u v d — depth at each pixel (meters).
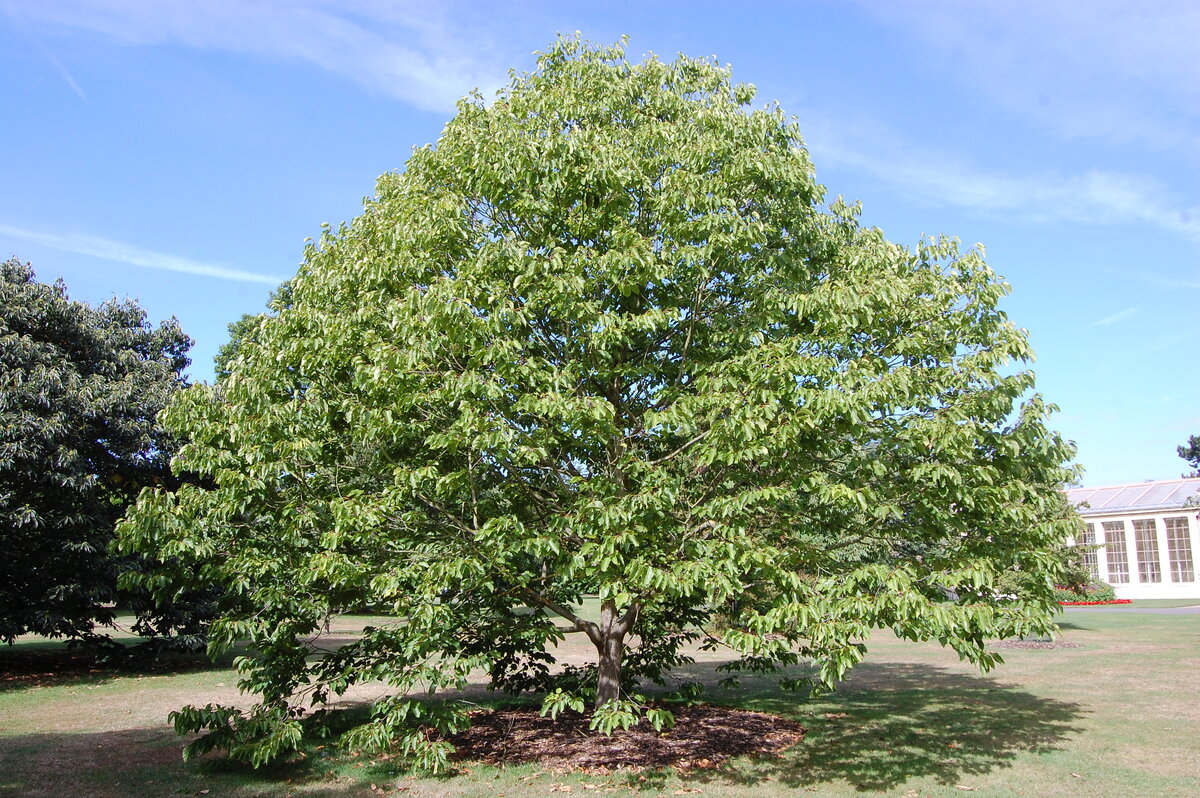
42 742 8.30
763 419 5.95
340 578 6.46
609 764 7.23
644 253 6.54
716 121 7.82
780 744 8.03
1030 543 6.53
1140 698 10.66
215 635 6.83
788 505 7.07
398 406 6.57
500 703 10.30
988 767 7.18
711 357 7.39
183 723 7.04
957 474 6.02
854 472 6.58
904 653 16.52
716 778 6.84
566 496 7.42
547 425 6.81
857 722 9.22
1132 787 6.54
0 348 13.05
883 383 5.85
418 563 6.50
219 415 7.35
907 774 6.96
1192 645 16.53
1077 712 9.75
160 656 16.05
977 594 6.13
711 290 7.46
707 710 9.80
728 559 5.94
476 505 7.10
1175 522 34.75
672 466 7.09
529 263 6.64
